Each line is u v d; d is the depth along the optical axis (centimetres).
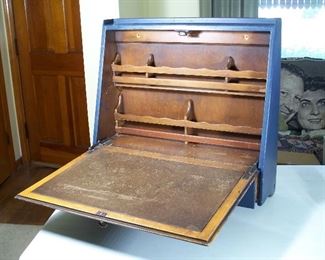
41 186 93
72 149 311
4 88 295
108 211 81
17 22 290
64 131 309
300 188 117
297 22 328
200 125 114
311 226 98
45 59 294
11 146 308
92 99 230
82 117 299
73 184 94
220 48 110
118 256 89
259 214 103
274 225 98
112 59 123
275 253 88
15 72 304
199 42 112
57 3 275
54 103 304
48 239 95
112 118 126
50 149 319
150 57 119
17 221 243
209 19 107
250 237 94
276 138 105
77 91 293
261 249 90
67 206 84
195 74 112
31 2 282
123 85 124
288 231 96
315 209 105
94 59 222
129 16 229
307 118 287
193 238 72
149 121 122
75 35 279
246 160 104
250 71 106
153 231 75
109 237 95
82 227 99
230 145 112
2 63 292
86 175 98
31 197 88
